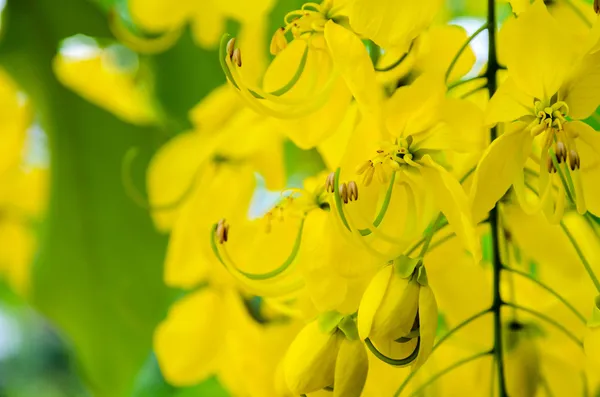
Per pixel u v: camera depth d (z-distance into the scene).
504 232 0.36
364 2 0.32
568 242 0.36
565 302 0.35
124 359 0.45
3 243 0.49
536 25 0.33
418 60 0.34
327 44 0.33
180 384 0.40
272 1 0.40
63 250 0.45
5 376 1.00
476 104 0.34
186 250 0.39
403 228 0.34
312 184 0.36
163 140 0.45
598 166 0.33
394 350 0.33
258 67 0.40
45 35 0.45
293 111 0.33
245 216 0.39
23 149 0.47
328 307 0.33
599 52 0.33
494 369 0.35
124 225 0.45
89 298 0.45
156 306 0.45
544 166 0.33
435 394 0.36
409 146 0.33
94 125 0.45
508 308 0.36
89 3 0.45
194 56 0.45
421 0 0.32
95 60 0.45
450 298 0.35
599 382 0.37
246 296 0.40
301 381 0.33
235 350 0.39
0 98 0.46
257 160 0.39
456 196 0.32
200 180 0.39
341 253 0.33
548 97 0.33
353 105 0.35
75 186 0.45
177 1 0.43
